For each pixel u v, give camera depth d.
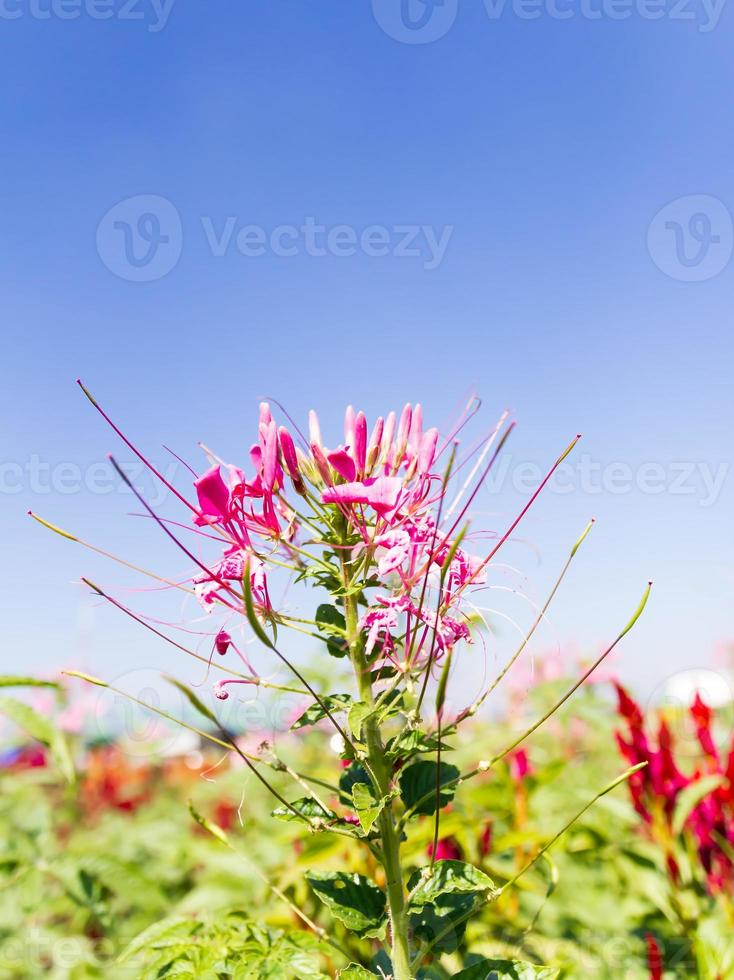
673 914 0.53
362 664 0.38
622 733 0.57
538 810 0.65
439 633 0.36
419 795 0.38
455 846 0.50
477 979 0.35
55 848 0.62
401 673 0.36
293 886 0.51
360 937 0.36
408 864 0.51
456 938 0.38
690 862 0.56
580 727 0.85
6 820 0.67
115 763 0.97
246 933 0.39
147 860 0.71
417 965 0.36
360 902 0.38
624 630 0.33
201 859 0.59
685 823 0.56
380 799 0.36
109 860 0.56
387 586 0.38
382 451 0.40
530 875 0.55
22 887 0.54
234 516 0.38
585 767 0.83
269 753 0.37
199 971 0.37
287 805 0.36
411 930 0.38
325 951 0.38
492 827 0.54
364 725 0.37
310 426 0.41
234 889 0.55
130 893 0.55
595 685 0.72
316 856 0.50
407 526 0.37
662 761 0.55
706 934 0.48
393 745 0.37
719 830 0.53
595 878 0.58
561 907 0.54
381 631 0.37
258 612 0.38
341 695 0.38
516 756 0.58
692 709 0.58
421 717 0.36
